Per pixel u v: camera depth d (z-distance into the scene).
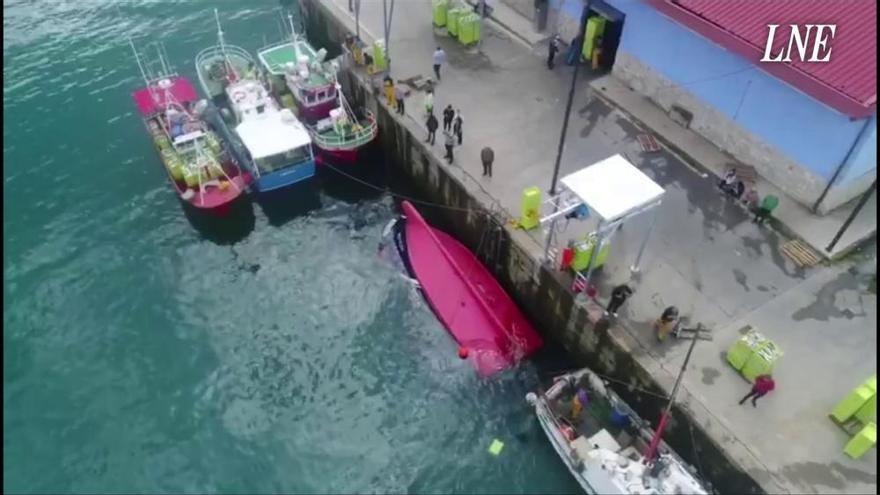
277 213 28.55
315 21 37.25
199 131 28.64
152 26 38.47
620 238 23.56
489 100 29.33
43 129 31.75
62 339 23.80
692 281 22.25
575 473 20.06
